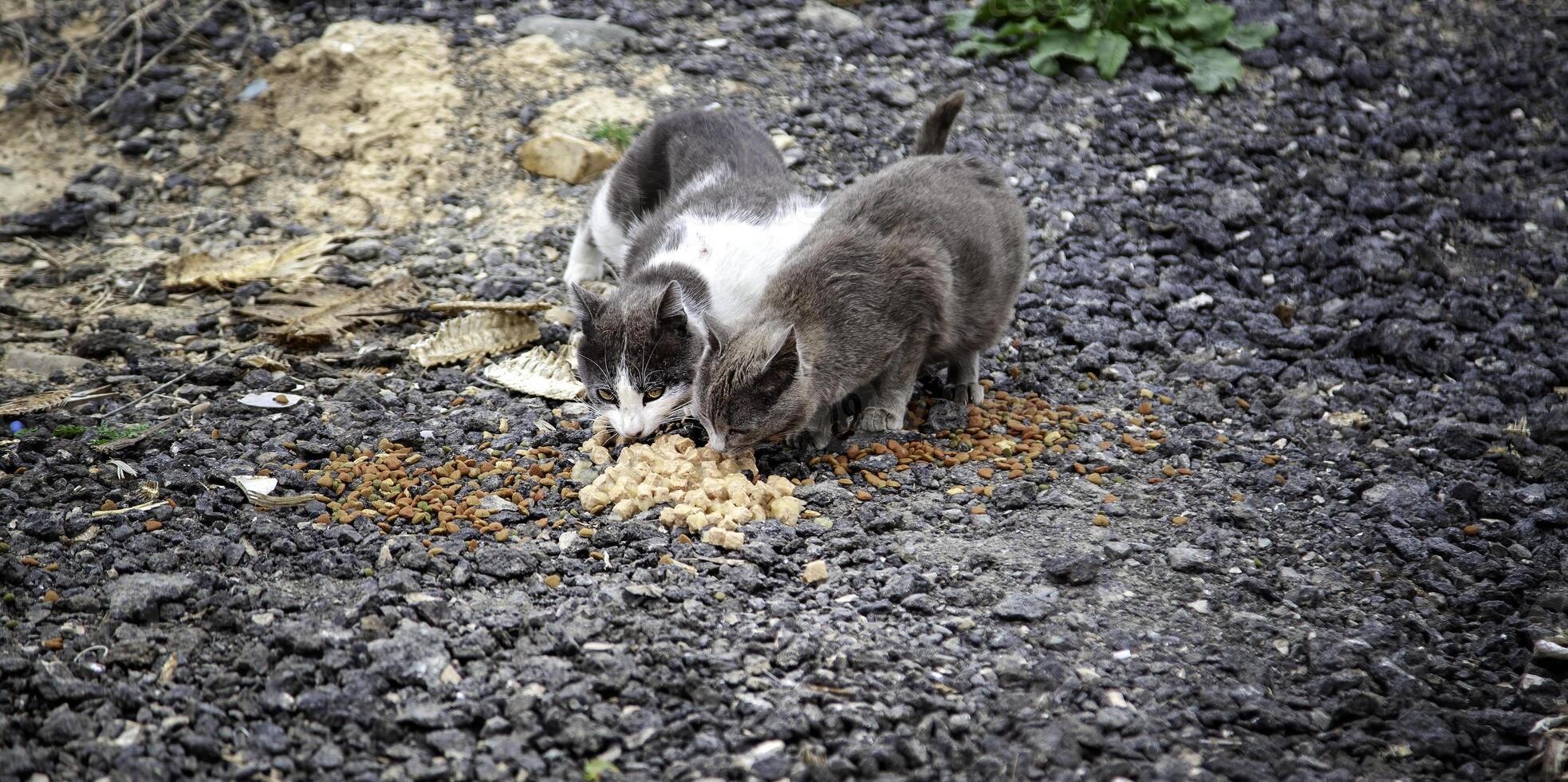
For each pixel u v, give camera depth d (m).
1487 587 3.08
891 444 3.21
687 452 3.17
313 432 3.23
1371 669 2.98
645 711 2.91
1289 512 3.16
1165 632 3.02
